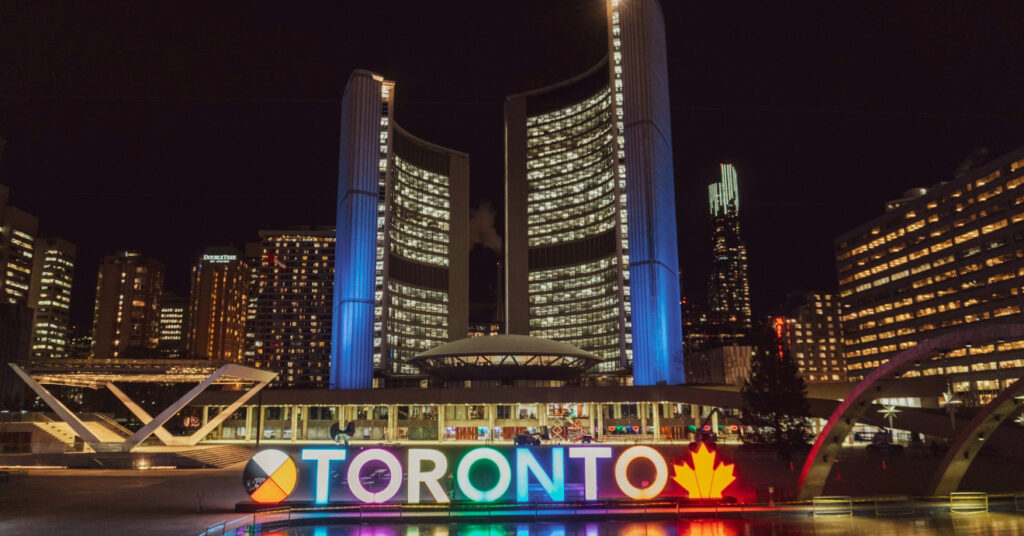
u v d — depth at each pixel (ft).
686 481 93.09
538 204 630.74
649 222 456.04
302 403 334.65
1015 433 179.73
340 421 343.46
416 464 92.89
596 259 577.43
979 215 461.37
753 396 193.36
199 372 223.92
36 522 88.89
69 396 435.12
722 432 320.70
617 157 524.52
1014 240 433.07
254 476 95.14
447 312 655.35
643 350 439.22
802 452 181.27
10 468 178.40
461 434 333.83
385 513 88.53
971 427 89.15
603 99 592.60
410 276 631.56
